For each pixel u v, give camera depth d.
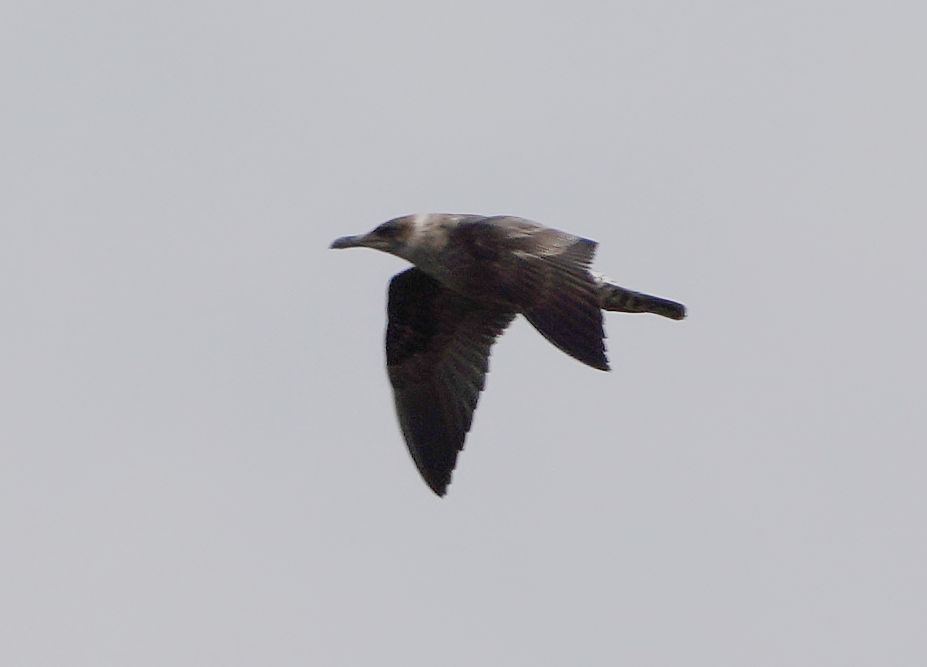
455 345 19.56
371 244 18.31
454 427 19.50
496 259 17.66
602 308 18.67
